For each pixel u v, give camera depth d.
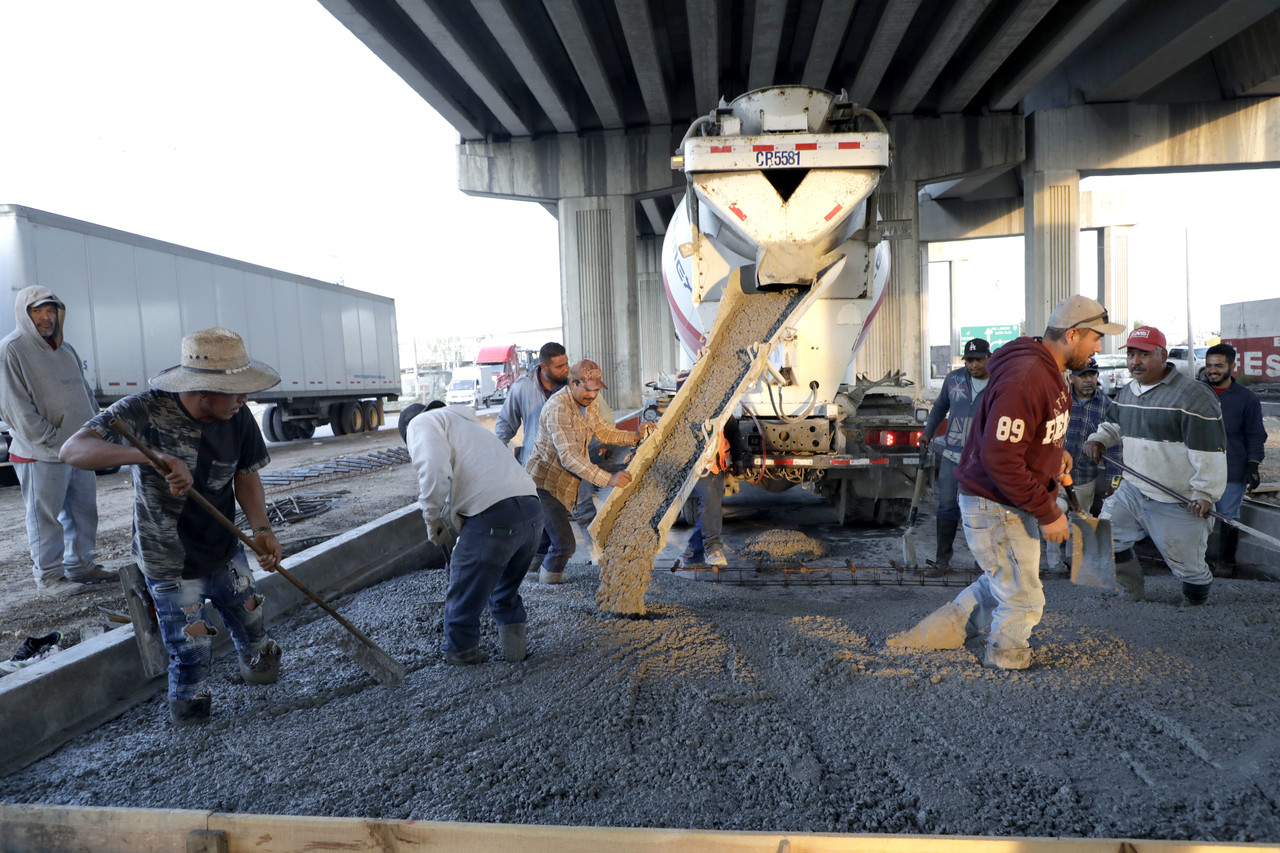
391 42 17.38
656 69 19.08
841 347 6.35
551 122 23.61
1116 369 25.94
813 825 2.24
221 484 3.03
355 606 4.46
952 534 5.45
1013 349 3.08
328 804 2.39
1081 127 23.14
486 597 3.48
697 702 3.07
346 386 20.09
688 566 5.56
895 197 22.89
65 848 2.32
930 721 2.85
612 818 2.30
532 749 2.72
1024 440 3.02
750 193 5.47
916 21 18.91
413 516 5.98
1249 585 4.69
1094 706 2.92
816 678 3.26
